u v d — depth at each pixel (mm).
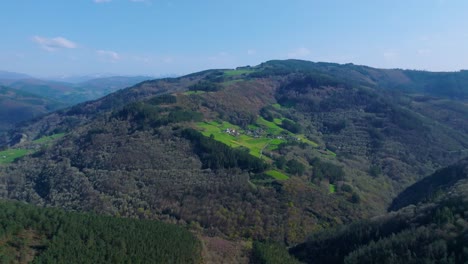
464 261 61688
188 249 75625
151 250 71312
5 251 60562
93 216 83125
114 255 65750
